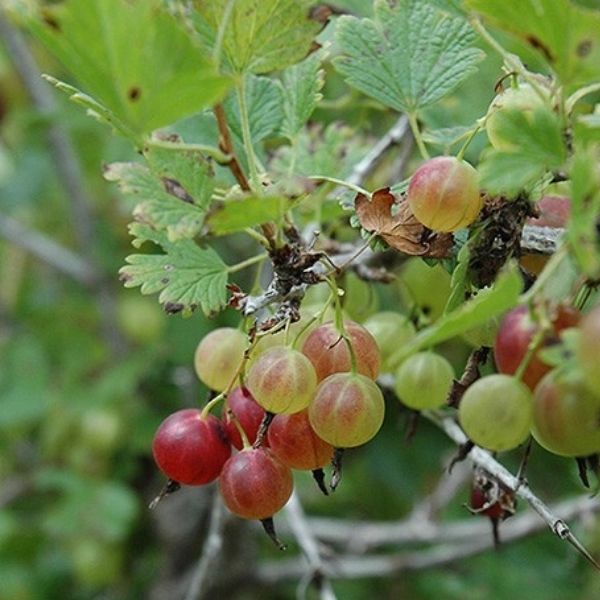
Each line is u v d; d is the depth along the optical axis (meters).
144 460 0.55
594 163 0.20
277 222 0.21
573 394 0.19
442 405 0.29
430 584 0.49
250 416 0.23
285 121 0.27
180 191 0.23
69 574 0.57
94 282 0.55
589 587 0.48
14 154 0.60
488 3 0.20
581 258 0.18
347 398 0.21
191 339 0.48
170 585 0.50
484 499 0.25
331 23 0.31
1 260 0.62
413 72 0.26
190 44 0.19
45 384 0.53
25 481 0.55
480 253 0.22
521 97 0.22
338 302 0.22
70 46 0.20
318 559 0.34
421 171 0.22
